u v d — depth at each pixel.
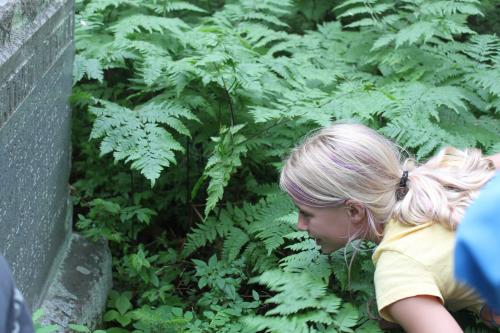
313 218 2.25
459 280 0.92
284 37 3.87
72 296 2.75
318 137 2.27
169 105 3.07
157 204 3.50
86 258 3.01
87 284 2.86
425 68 3.55
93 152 3.50
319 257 2.56
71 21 2.83
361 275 2.57
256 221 3.01
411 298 1.97
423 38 3.80
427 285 1.97
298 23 4.59
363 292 2.56
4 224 2.09
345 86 3.29
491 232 0.88
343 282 2.51
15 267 2.26
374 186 2.16
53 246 2.76
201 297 3.08
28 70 2.20
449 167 2.31
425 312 1.96
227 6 4.12
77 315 2.67
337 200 2.17
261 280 2.46
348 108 3.02
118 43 3.33
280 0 4.12
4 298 1.07
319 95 3.16
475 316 2.36
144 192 3.42
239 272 2.93
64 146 2.87
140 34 3.61
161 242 3.41
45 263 2.64
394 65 3.66
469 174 2.22
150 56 3.25
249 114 3.31
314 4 4.58
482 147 3.28
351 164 2.16
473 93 3.45
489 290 0.88
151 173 2.78
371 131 2.28
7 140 2.04
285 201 3.04
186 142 3.37
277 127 3.24
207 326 2.62
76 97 2.94
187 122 3.34
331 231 2.25
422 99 3.07
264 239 2.99
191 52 3.55
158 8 3.86
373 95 3.11
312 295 2.37
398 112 3.02
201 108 3.29
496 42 4.11
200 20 4.26
